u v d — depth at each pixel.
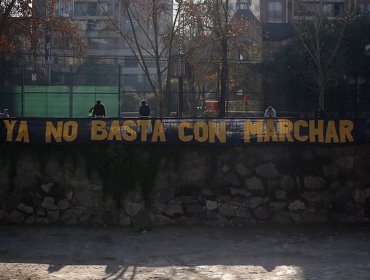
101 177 10.84
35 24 21.67
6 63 30.09
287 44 41.00
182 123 10.96
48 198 10.82
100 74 36.91
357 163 10.98
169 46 21.50
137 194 10.80
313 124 10.97
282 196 10.86
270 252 8.66
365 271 7.46
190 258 8.34
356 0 63.59
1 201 10.82
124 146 10.91
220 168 10.90
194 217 10.76
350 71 39.41
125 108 34.53
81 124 10.94
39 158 10.90
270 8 64.94
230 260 8.18
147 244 9.27
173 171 10.87
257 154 10.95
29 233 10.00
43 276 7.21
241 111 32.00
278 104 33.62
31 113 27.75
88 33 60.50
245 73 36.44
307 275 7.26
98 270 7.59
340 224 10.77
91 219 10.77
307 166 10.94
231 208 10.79
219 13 22.95
